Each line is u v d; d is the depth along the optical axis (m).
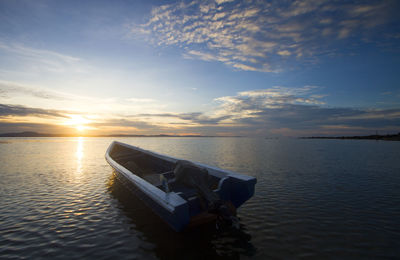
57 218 6.06
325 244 4.64
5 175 11.98
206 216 4.79
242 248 4.50
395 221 5.83
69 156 22.23
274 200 7.62
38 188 9.20
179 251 4.40
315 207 6.90
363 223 5.71
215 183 6.54
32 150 30.62
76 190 8.91
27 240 4.85
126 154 12.73
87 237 4.99
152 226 5.55
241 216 6.18
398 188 9.16
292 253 4.30
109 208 6.84
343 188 9.18
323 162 17.22
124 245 4.64
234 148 37.41
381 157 21.16
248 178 5.57
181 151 29.50
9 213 6.40
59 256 4.24
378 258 4.12
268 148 37.53
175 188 6.70
